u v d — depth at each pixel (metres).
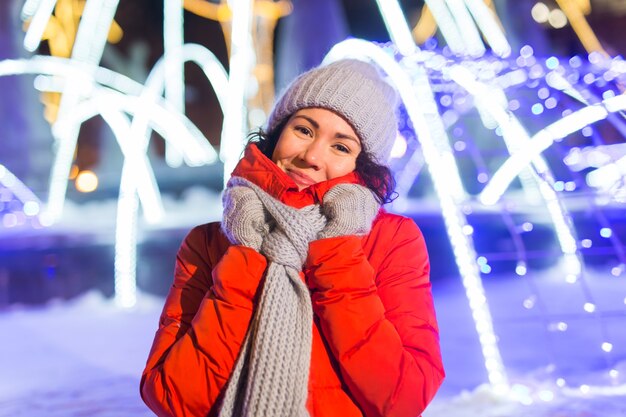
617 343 5.39
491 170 10.13
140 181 11.27
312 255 1.90
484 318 4.44
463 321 6.46
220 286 1.93
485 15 10.15
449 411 3.98
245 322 1.90
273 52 16.06
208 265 2.17
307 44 15.70
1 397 4.65
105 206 14.42
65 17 15.09
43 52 15.85
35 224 11.56
